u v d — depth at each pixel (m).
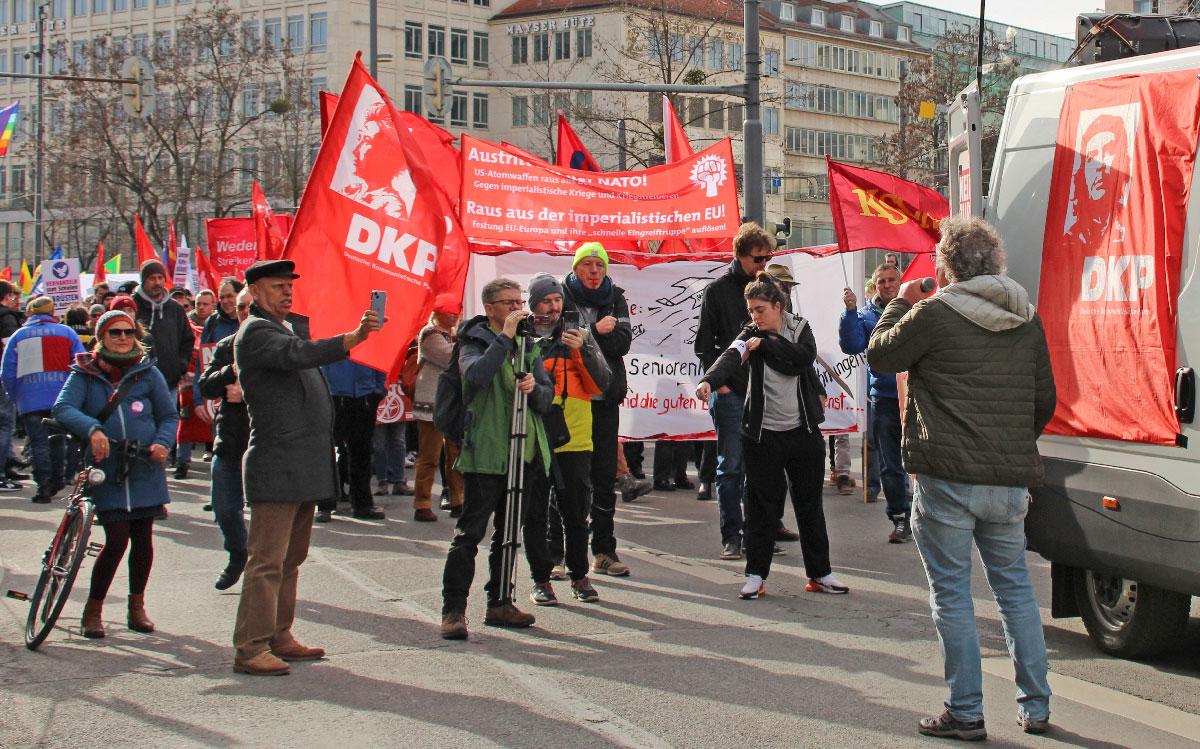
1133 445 6.57
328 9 73.25
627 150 39.66
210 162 56.44
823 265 13.55
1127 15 7.88
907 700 6.18
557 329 8.05
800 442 8.49
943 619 5.62
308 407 6.71
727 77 58.94
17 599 8.49
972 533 5.76
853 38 84.62
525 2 76.00
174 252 28.34
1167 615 6.82
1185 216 6.31
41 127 49.66
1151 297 6.43
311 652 6.96
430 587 8.87
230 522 8.63
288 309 6.78
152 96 23.77
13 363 13.67
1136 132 6.61
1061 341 7.00
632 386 13.11
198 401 14.39
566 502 8.38
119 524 7.48
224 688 6.36
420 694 6.25
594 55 72.44
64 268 23.78
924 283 8.82
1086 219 6.88
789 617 7.97
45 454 13.66
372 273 8.48
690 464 17.38
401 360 8.54
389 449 13.91
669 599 8.52
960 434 5.54
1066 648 7.42
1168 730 5.79
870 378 10.84
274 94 55.34
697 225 13.15
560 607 8.27
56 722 5.80
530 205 12.81
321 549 10.38
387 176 8.52
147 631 7.62
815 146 82.44
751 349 8.34
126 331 7.62
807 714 5.94
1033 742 5.59
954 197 8.76
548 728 5.71
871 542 10.76
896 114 86.75
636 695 6.24
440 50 75.19
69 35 83.12
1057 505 7.04
